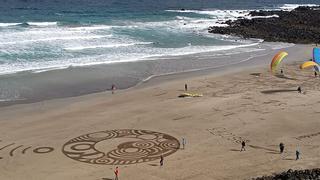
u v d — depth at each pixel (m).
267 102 40.81
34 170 28.09
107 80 47.44
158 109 39.00
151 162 29.42
